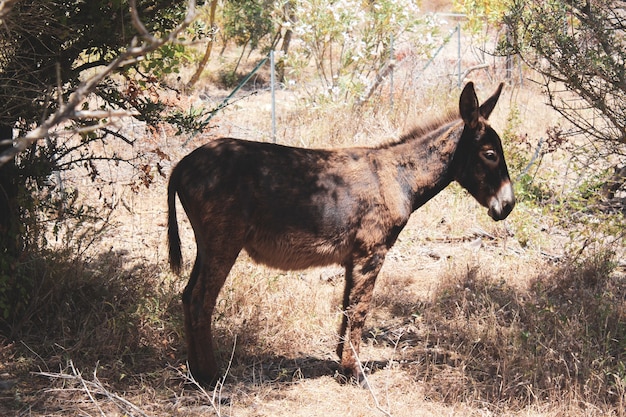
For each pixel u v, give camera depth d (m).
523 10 6.34
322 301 6.85
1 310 5.84
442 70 15.58
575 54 5.87
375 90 13.64
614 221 8.29
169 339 6.00
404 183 5.74
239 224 5.23
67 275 6.25
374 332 6.66
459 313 6.73
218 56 20.27
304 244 5.43
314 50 14.26
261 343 6.09
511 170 10.20
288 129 12.18
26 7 5.03
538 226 8.99
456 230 9.30
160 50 5.89
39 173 5.85
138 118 6.09
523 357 5.68
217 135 11.40
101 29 5.51
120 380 5.37
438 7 23.77
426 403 5.31
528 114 13.48
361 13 13.87
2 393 5.08
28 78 5.52
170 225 5.42
